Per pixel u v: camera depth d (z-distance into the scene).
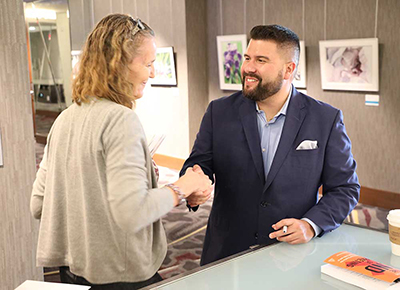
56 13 8.25
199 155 2.05
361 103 5.16
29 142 2.72
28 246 2.79
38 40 8.38
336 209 1.72
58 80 8.40
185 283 1.27
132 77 1.33
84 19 8.27
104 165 1.25
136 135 1.23
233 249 2.01
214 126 2.04
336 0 5.17
